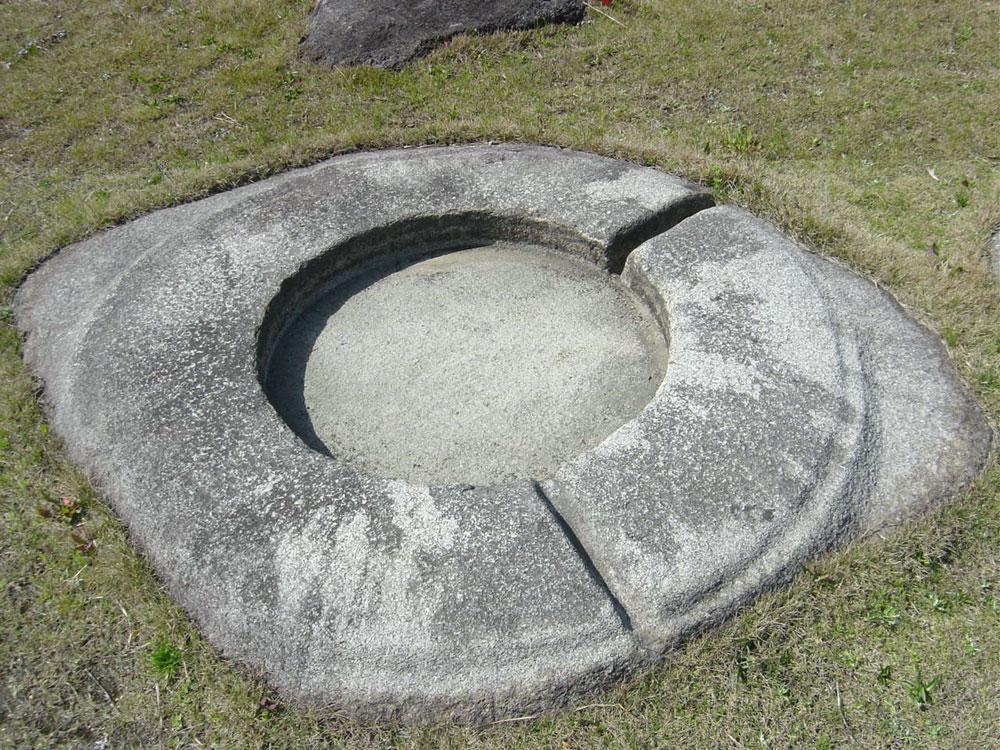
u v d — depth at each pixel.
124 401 3.08
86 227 4.23
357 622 2.41
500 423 3.24
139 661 2.50
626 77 5.43
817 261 3.90
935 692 2.42
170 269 3.65
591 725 2.35
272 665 2.41
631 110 5.13
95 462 2.96
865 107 5.07
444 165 4.35
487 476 3.05
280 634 2.43
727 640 2.48
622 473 2.75
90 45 6.00
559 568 2.49
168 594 2.61
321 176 4.27
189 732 2.36
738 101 5.18
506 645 2.37
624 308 3.78
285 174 4.68
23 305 3.80
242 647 2.45
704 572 2.54
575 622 2.40
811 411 2.97
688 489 2.71
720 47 5.67
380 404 3.33
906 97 5.16
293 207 4.03
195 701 2.41
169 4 6.40
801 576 2.62
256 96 5.39
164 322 3.38
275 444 2.87
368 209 4.01
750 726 2.35
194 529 2.66
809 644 2.51
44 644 2.55
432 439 3.19
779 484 2.75
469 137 4.86
